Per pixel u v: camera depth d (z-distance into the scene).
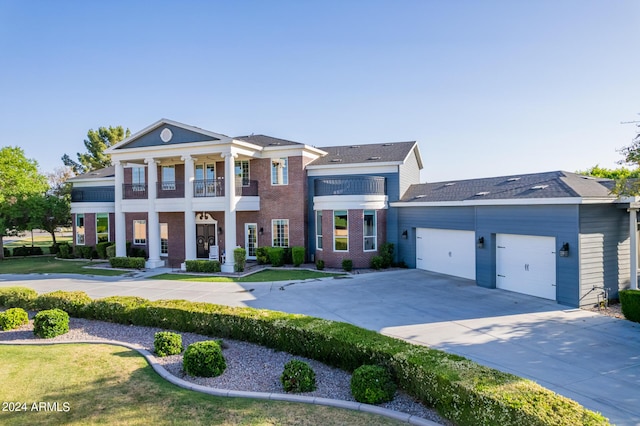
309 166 23.92
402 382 6.53
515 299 13.95
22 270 23.84
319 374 7.63
